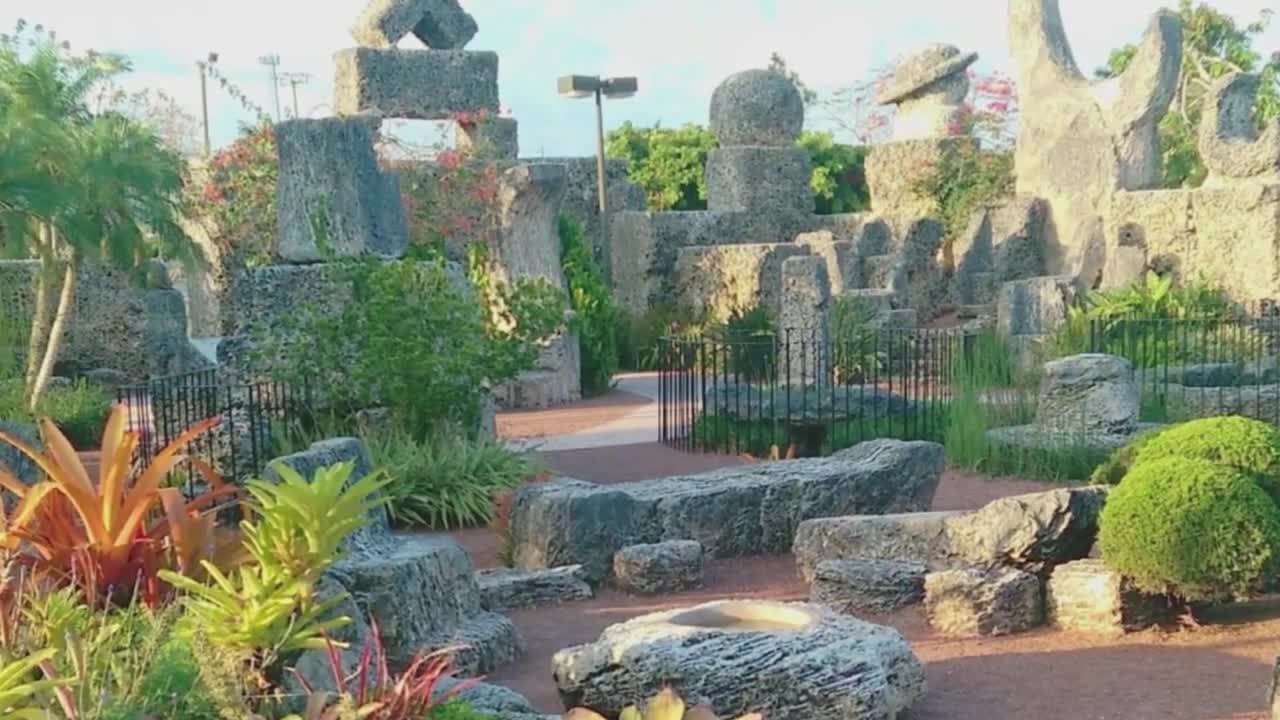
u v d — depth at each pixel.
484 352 11.68
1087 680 6.46
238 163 21.08
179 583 4.79
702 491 9.34
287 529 4.74
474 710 4.73
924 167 26.55
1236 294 20.70
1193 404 13.88
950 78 27.97
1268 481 7.69
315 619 5.20
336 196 12.51
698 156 34.28
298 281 12.15
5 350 16.80
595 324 19.69
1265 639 6.95
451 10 24.94
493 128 24.88
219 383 12.16
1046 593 7.48
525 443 13.02
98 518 5.32
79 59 16.62
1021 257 24.09
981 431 12.59
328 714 4.10
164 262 22.33
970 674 6.63
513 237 19.03
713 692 5.63
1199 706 6.04
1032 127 24.62
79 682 4.13
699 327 22.72
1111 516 7.18
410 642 6.43
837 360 18.70
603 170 23.38
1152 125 23.38
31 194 14.17
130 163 15.94
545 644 7.48
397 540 7.34
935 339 17.02
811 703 5.62
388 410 11.62
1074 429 12.20
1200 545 6.89
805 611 6.29
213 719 4.31
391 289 11.38
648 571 8.53
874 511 9.66
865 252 24.83
